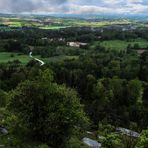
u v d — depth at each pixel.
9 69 139.50
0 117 38.09
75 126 34.78
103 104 101.19
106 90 118.81
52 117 32.59
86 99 120.38
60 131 33.06
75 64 150.38
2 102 55.56
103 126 67.06
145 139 28.86
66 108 33.41
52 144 33.25
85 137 48.66
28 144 31.34
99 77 144.38
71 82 129.88
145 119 96.38
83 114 34.78
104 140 37.94
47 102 33.94
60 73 133.00
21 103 34.19
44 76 36.06
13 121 34.88
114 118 90.94
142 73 146.12
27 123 33.66
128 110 102.75
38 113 33.78
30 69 135.12
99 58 168.00
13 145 30.62
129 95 117.44
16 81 122.00
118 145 36.44
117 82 123.94
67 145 34.50
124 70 146.50
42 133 33.25
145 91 121.88
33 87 34.41
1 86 119.88
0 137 31.94
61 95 34.44
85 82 126.69
